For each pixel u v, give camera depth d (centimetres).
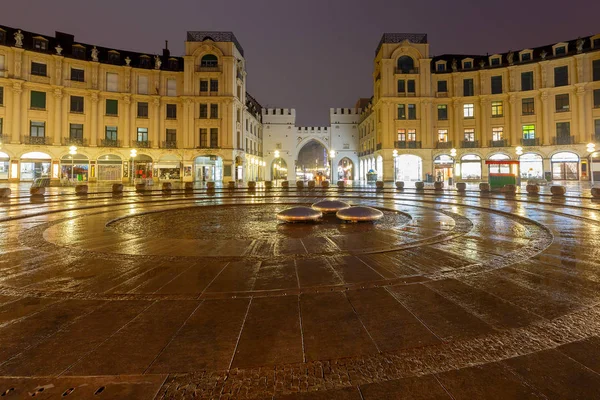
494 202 1534
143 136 4206
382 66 4328
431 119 4334
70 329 307
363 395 220
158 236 819
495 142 4153
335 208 1130
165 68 4300
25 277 464
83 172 3956
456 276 461
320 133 6109
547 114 3925
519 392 220
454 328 308
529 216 1039
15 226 914
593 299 373
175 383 232
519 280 441
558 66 3884
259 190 2612
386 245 667
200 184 3638
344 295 394
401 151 4297
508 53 4253
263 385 230
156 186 3203
